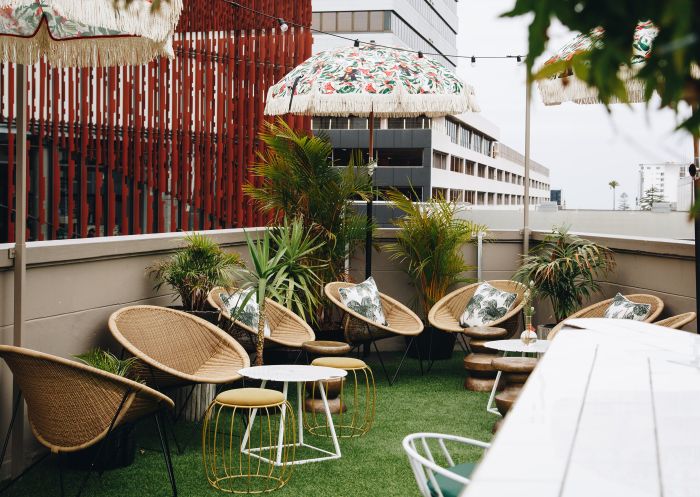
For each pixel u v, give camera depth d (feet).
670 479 4.28
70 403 11.21
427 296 26.63
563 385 7.06
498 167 246.88
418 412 18.67
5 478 13.19
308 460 14.43
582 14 2.10
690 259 18.90
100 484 12.99
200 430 16.67
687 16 1.83
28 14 13.74
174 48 32.89
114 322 14.96
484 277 28.12
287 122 33.94
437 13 199.11
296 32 34.30
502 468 4.42
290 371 14.55
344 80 23.21
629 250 21.72
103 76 31.68
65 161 34.68
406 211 26.63
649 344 9.60
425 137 161.38
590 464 4.54
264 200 25.31
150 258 18.39
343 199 24.80
